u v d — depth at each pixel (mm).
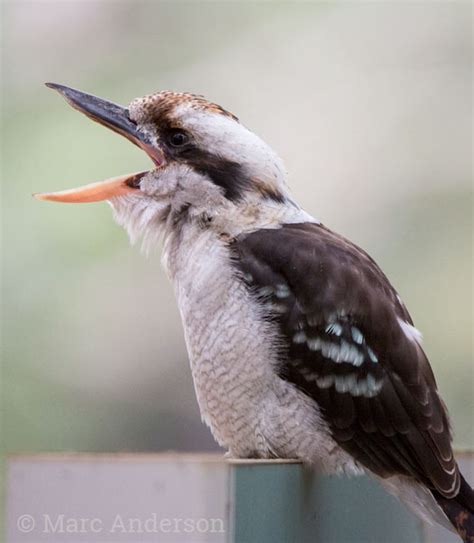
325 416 6996
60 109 12305
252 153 7418
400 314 7227
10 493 5918
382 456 6980
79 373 12055
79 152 11977
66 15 13180
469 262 12312
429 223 12516
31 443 11828
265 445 7027
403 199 12633
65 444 12039
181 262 7293
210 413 7188
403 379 7008
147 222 7527
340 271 7113
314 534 6496
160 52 13070
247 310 6996
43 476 5902
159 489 5809
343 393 6996
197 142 7449
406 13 13086
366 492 6855
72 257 11891
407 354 7062
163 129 7574
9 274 11789
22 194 11945
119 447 12156
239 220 7297
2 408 11789
